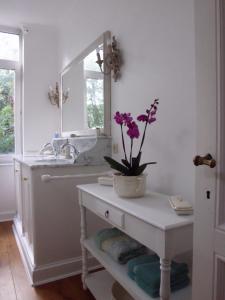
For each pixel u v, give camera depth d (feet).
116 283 5.04
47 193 6.06
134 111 5.64
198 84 2.83
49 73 10.68
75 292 5.57
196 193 2.88
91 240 5.44
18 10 8.99
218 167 2.62
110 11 6.40
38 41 10.46
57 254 6.19
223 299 2.64
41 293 5.56
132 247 4.60
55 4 8.57
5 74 10.56
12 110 10.72
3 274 6.32
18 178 8.89
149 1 5.04
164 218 3.29
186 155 4.29
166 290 3.13
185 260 4.32
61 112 10.25
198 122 2.85
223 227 2.59
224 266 2.62
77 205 6.37
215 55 2.61
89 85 7.48
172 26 4.50
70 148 8.05
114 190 4.66
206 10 2.69
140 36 5.34
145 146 5.34
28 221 6.93
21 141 10.80
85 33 7.84
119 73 6.14
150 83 5.09
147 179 5.27
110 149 6.72
